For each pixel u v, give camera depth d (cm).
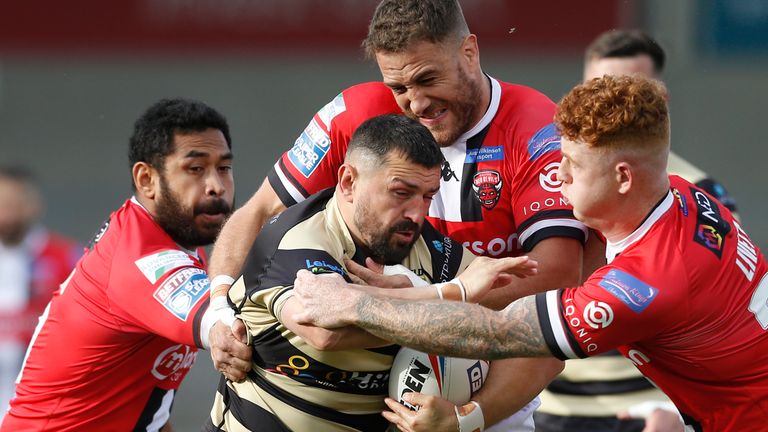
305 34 5159
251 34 5166
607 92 1085
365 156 1117
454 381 1193
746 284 1152
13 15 5178
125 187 5119
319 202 1202
